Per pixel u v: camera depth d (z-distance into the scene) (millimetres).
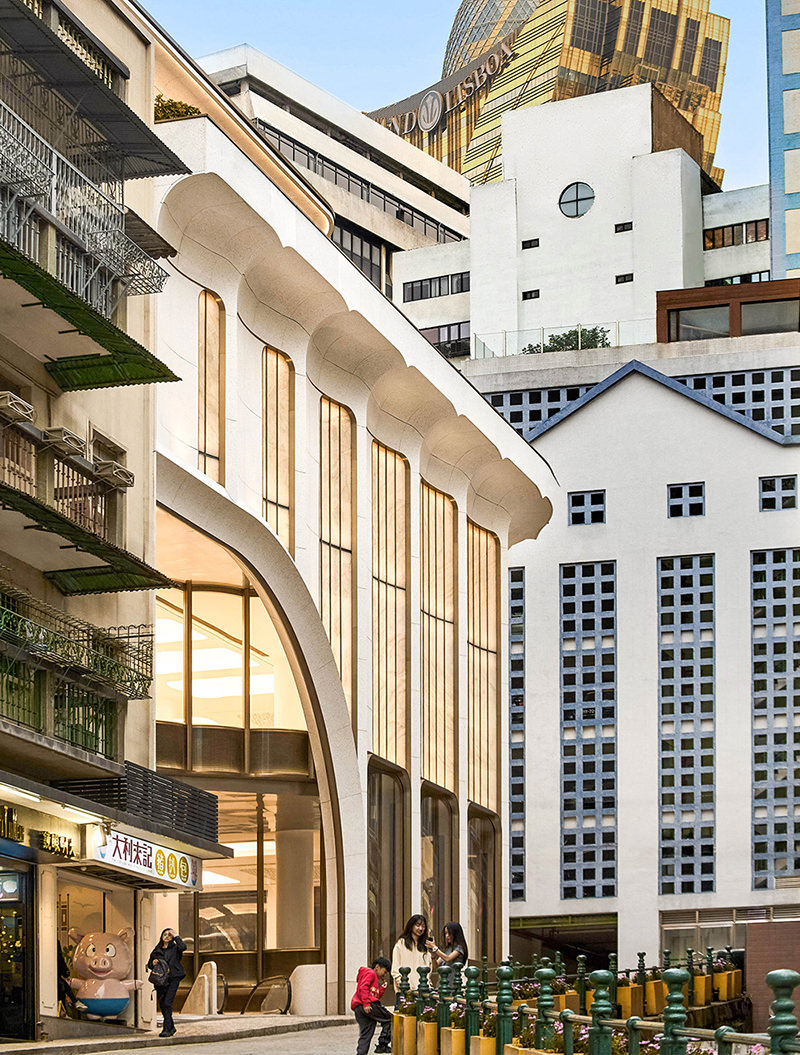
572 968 57938
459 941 25094
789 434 59156
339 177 85750
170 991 26703
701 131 162250
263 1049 25094
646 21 152875
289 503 37156
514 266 77875
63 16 27156
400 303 83562
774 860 55531
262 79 82188
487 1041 18516
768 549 57750
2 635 22938
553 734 58156
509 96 147625
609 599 58812
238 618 38625
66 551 25125
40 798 22828
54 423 26438
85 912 27016
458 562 46750
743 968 49344
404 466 43688
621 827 56875
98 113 25141
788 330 61844
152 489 29688
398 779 42094
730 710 56969
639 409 59719
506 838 48344
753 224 77625
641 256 75938
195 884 28859
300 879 38969
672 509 58875
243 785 37844
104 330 24656
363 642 39938
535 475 50125
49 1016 24750
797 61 74750
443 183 93688
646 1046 14688
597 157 77812
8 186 23031
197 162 31547
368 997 21922
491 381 62000
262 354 36594
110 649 26797
